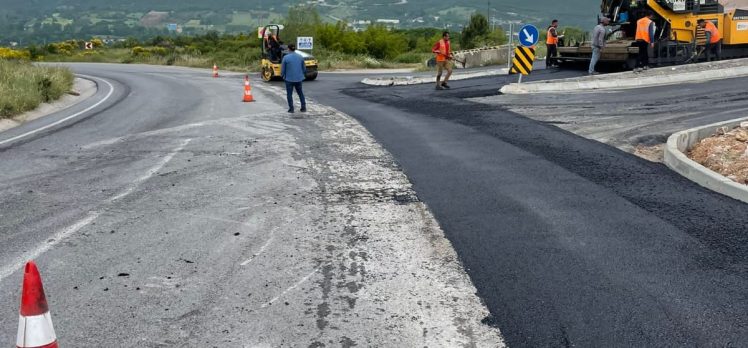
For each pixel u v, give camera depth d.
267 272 5.50
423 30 72.62
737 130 11.02
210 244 6.22
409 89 21.17
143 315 4.69
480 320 4.56
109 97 22.39
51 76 22.53
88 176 9.20
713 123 12.12
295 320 4.61
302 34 49.41
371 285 5.20
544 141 11.12
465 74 24.34
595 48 20.25
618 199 7.50
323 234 6.49
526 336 4.32
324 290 5.12
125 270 5.55
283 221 6.95
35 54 67.12
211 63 48.03
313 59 29.20
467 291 5.04
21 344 3.25
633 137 11.41
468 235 6.34
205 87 26.11
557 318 4.56
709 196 7.59
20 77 20.28
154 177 9.07
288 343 4.27
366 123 13.92
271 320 4.61
